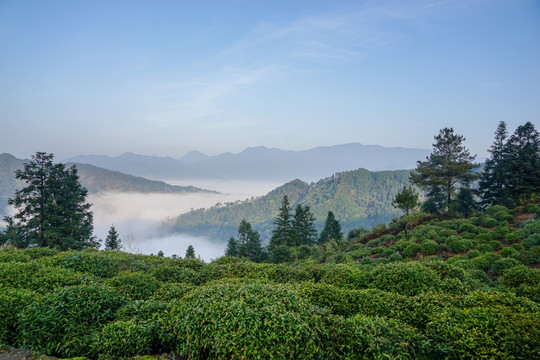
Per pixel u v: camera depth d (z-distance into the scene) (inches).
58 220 1157.7
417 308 235.5
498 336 183.6
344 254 917.2
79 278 305.6
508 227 763.4
